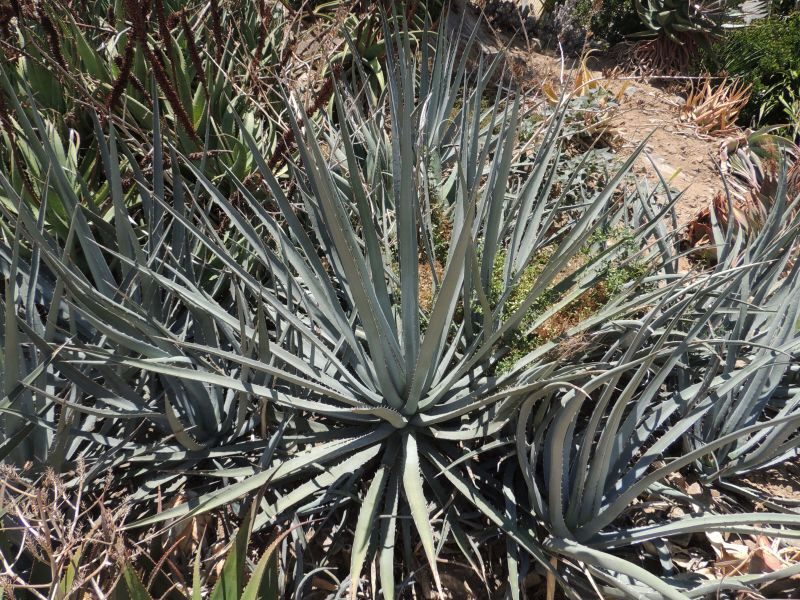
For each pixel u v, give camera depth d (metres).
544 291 2.93
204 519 2.41
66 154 3.50
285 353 2.46
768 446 2.67
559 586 2.41
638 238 3.15
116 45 4.04
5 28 3.29
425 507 2.11
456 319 3.02
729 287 2.53
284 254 2.63
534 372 2.47
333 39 5.16
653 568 2.51
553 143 2.99
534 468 2.36
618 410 2.06
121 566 1.77
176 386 2.54
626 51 9.35
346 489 2.42
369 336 2.26
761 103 8.30
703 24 9.16
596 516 2.33
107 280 2.65
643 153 5.74
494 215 2.69
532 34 8.27
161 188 2.79
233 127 3.82
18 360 2.13
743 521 2.15
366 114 4.90
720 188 5.56
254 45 4.68
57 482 1.86
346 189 3.71
